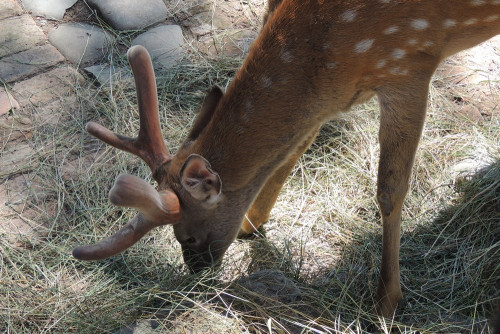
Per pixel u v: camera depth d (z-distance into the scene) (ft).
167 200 8.79
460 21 9.23
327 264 11.39
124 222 11.88
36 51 14.73
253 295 10.15
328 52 8.97
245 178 9.26
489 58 14.66
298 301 10.23
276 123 9.11
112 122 13.47
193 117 13.74
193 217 9.18
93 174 12.60
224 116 9.06
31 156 12.89
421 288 10.80
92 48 14.90
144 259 11.25
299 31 8.95
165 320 9.78
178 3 16.02
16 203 12.16
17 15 15.48
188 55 14.89
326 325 9.92
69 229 11.84
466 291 10.62
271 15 9.50
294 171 12.87
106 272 11.09
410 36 9.02
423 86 9.40
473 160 12.62
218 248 9.82
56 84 14.14
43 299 10.58
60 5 15.65
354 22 8.86
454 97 13.88
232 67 14.61
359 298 10.66
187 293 9.93
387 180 9.75
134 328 9.83
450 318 10.30
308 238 11.86
